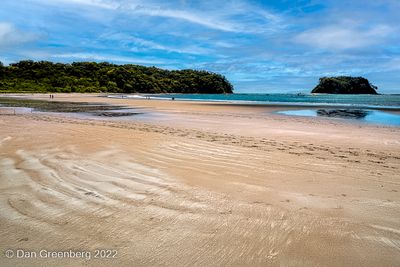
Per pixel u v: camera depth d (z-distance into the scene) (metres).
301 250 2.22
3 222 2.55
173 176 4.08
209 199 3.22
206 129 9.93
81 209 2.87
